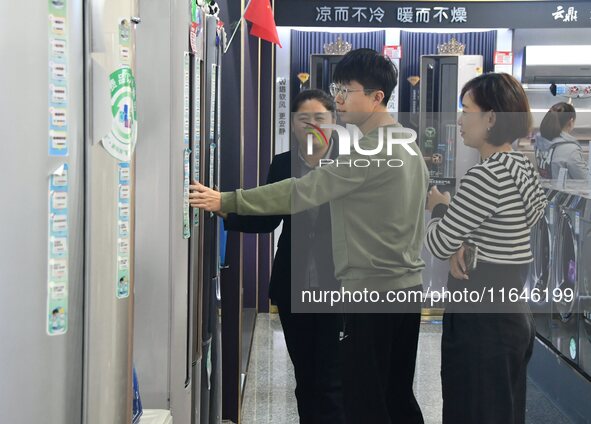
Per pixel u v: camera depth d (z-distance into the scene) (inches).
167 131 85.2
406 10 269.0
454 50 272.8
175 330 87.1
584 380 130.5
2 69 40.4
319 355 114.0
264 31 135.8
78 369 47.1
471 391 91.4
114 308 50.6
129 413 54.5
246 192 95.8
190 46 87.0
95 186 47.1
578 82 265.3
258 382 188.2
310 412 118.4
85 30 45.8
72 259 45.3
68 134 44.0
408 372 97.8
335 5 268.7
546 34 273.6
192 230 92.7
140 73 84.7
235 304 151.4
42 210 42.7
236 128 149.6
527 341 92.2
